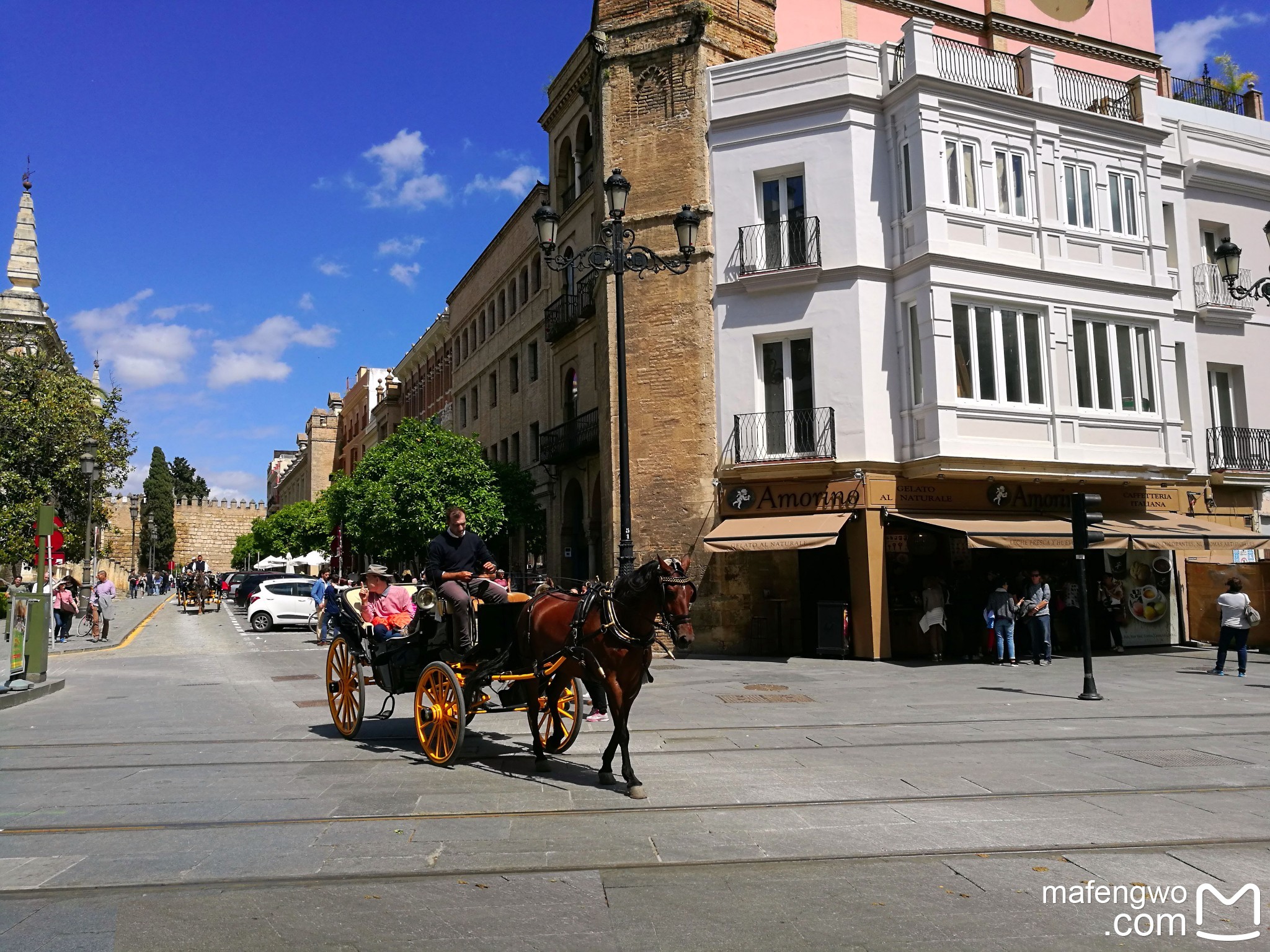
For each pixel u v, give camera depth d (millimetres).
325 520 55875
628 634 7582
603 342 23625
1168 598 22812
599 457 26000
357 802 7176
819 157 20938
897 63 20922
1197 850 5883
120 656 22844
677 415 21531
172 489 98375
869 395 20109
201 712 12578
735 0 22938
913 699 13352
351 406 75312
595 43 23031
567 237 29656
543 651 8289
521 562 33719
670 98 22312
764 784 7754
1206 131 24875
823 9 26016
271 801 7223
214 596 46219
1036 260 20422
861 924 4664
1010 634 18750
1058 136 21031
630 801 7168
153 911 4879
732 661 19422
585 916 4785
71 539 38062
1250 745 9531
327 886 5258
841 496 19906
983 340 19969
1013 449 19828
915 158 19953
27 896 5121
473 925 4676
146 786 7801
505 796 7367
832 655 19703
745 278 20938
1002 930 4586
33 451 34812
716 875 5430
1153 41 30672
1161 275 21797
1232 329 24641
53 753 9438
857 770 8297
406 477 29484
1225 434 24047
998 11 28109
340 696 10633
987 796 7289
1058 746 9477
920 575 20344
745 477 20703
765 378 21312
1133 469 20703
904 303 20328
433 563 9109
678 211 21859
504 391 37125
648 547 21453
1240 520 24047
